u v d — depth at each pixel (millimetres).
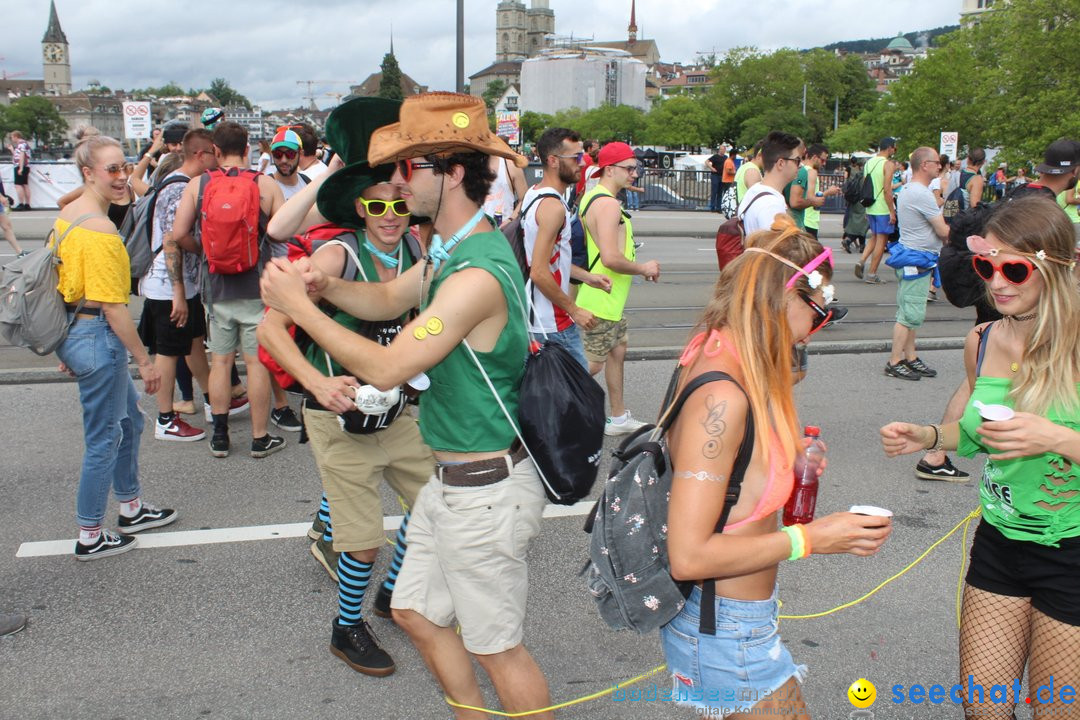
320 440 3438
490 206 8211
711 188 24781
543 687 2682
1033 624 2572
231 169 5520
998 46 30781
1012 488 2502
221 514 4945
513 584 2623
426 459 3609
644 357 8391
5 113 136375
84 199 3992
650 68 167875
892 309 10977
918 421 6719
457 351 2473
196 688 3416
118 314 4039
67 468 5531
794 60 87812
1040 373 2453
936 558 4559
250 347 5625
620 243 5949
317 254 3246
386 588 3830
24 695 3342
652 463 2199
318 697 3389
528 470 2592
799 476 2395
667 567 2182
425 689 3455
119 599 4039
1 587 4113
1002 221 2482
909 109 42844
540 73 113312
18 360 7738
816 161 11594
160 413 6082
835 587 4242
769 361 2109
